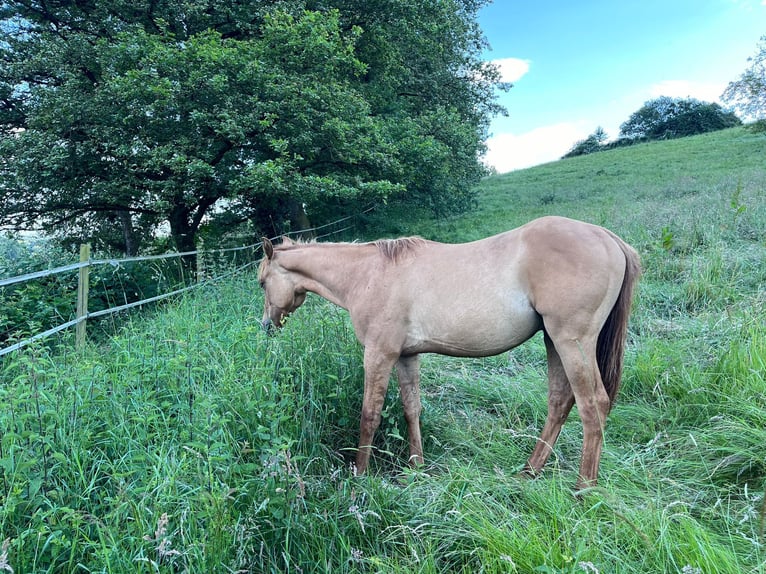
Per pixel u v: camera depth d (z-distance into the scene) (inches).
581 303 95.0
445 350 109.4
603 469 103.3
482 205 737.0
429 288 106.0
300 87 321.1
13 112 362.0
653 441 103.2
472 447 117.5
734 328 148.9
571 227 99.9
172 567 67.2
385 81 456.8
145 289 252.7
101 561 66.6
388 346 110.2
